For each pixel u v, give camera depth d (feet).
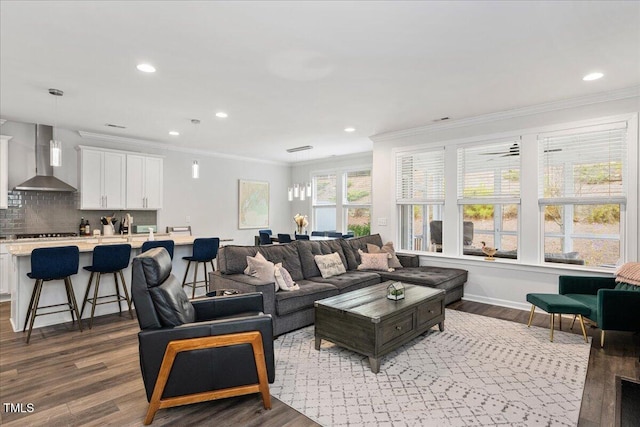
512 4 7.10
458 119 16.01
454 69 10.41
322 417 6.97
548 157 13.93
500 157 15.25
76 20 7.66
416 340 11.07
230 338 7.11
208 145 22.45
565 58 9.65
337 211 27.02
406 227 18.88
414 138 17.98
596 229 13.14
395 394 7.81
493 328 12.16
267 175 28.84
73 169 18.52
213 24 7.86
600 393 7.80
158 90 12.17
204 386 7.01
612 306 9.73
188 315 8.05
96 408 7.26
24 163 17.06
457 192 16.48
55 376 8.61
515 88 12.03
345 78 11.09
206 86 11.77
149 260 7.04
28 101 13.42
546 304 11.00
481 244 16.19
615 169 12.51
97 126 17.47
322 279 14.16
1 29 8.04
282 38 8.51
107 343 10.74
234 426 6.70
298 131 18.52
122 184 19.40
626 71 10.53
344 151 24.75
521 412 7.08
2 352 10.03
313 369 9.08
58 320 12.64
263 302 10.18
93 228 19.38
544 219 14.24
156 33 8.27
